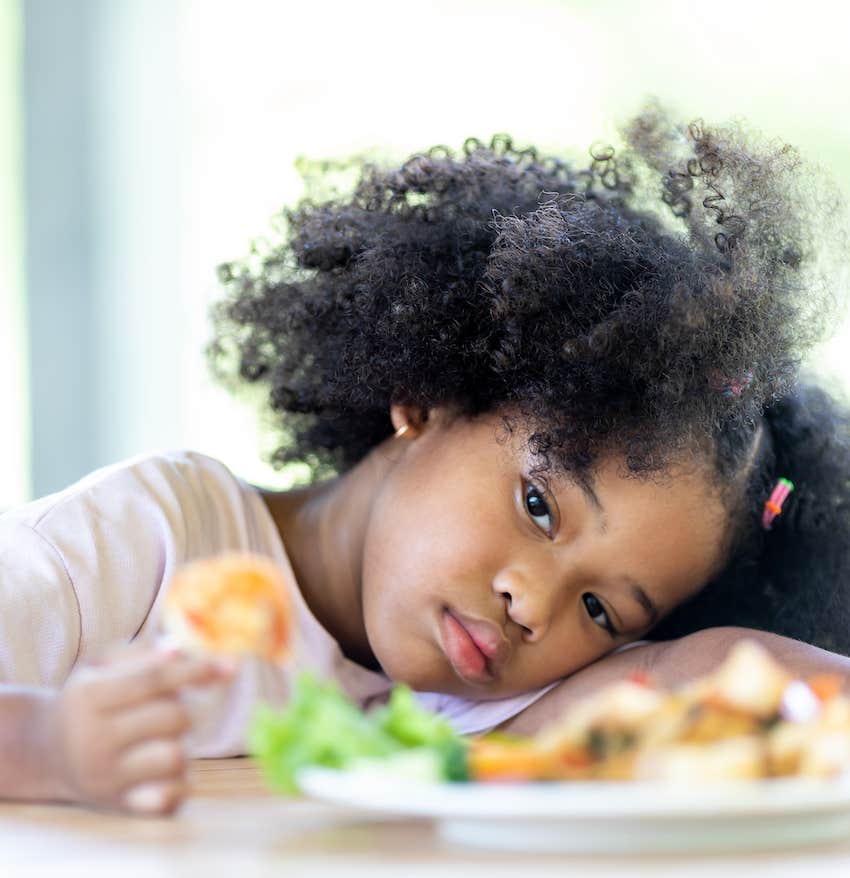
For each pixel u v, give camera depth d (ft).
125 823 2.55
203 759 4.47
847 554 5.54
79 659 4.26
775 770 2.23
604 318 4.73
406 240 5.36
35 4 10.25
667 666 4.67
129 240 10.48
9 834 2.43
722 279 4.67
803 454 5.41
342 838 2.35
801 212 4.99
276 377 5.98
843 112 10.91
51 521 4.37
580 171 5.77
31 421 10.32
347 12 10.96
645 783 2.19
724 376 4.68
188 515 4.70
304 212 6.06
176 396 10.52
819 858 2.11
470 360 5.03
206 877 1.99
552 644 4.75
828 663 4.26
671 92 11.09
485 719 4.91
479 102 11.08
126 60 10.47
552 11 11.10
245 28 10.80
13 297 10.32
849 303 5.70
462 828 2.25
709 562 4.93
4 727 2.83
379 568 4.87
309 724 2.30
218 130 10.73
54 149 10.33
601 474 4.65
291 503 5.46
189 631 2.26
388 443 5.30
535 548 4.68
